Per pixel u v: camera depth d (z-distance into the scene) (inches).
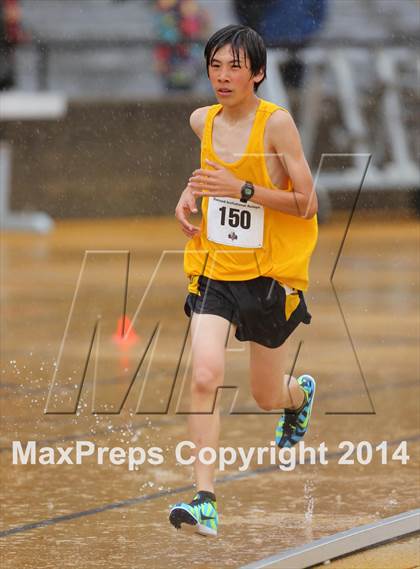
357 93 2075.5
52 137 2044.8
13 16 2076.8
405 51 2107.5
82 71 2164.1
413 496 462.6
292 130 410.0
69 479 494.0
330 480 489.4
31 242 1690.5
